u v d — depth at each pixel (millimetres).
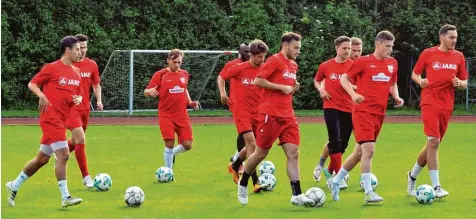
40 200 11891
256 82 11078
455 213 10867
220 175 14742
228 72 13508
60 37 34344
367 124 11461
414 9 39281
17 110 33500
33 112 32250
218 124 28000
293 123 11203
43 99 10969
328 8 38094
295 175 11227
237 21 36938
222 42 36656
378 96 11492
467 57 38750
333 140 13281
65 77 11172
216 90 36531
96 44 34594
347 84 11492
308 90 36750
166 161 14680
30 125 26484
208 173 15016
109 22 35781
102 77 33750
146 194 12500
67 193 11102
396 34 38625
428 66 12164
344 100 13453
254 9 36938
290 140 11180
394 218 10469
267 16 37125
